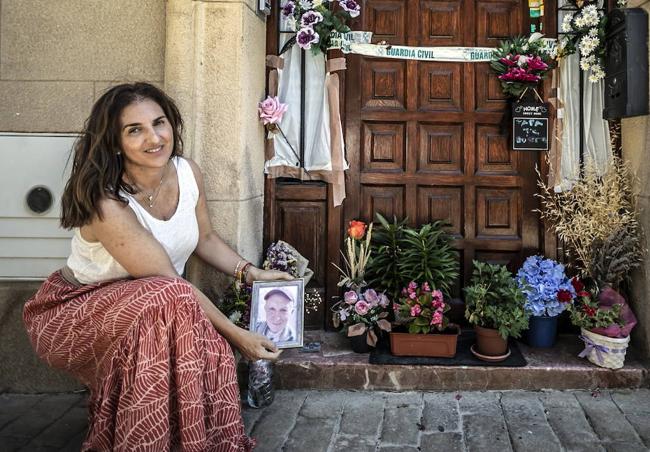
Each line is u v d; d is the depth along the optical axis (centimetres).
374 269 314
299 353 288
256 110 304
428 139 325
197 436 176
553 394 266
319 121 321
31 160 279
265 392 255
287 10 313
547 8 318
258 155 310
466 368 271
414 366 272
